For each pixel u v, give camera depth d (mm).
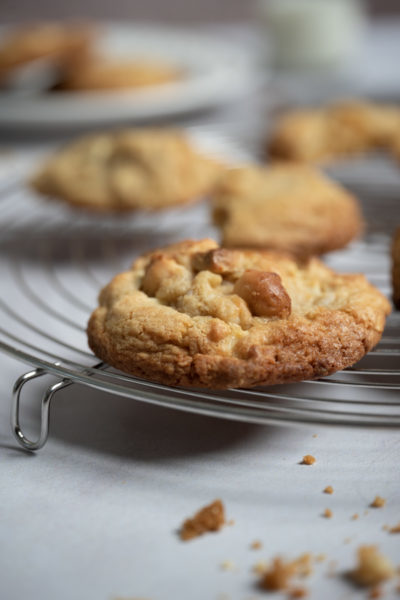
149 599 282
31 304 409
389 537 297
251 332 327
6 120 579
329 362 326
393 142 536
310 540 297
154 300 344
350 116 551
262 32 798
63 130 603
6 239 469
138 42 728
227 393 353
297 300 344
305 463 324
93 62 658
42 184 469
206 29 931
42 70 647
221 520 302
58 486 317
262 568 289
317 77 742
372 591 282
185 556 294
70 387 358
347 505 308
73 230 480
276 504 309
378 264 433
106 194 457
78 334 386
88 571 291
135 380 325
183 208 506
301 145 540
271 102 675
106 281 427
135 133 492
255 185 448
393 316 389
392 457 325
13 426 329
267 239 417
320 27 732
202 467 323
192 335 326
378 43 862
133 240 468
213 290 340
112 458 327
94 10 1029
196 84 613
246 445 331
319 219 426
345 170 546
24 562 294
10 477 321
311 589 283
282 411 339
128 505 310
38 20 1028
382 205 492
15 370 368
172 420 342
